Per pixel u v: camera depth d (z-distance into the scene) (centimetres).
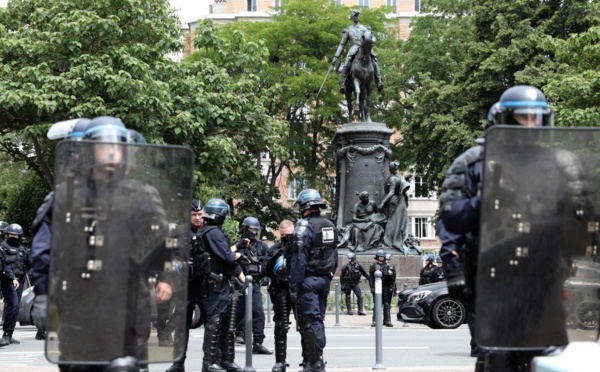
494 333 510
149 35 2677
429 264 2405
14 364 1293
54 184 538
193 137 2594
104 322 542
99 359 541
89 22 2453
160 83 2472
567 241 509
